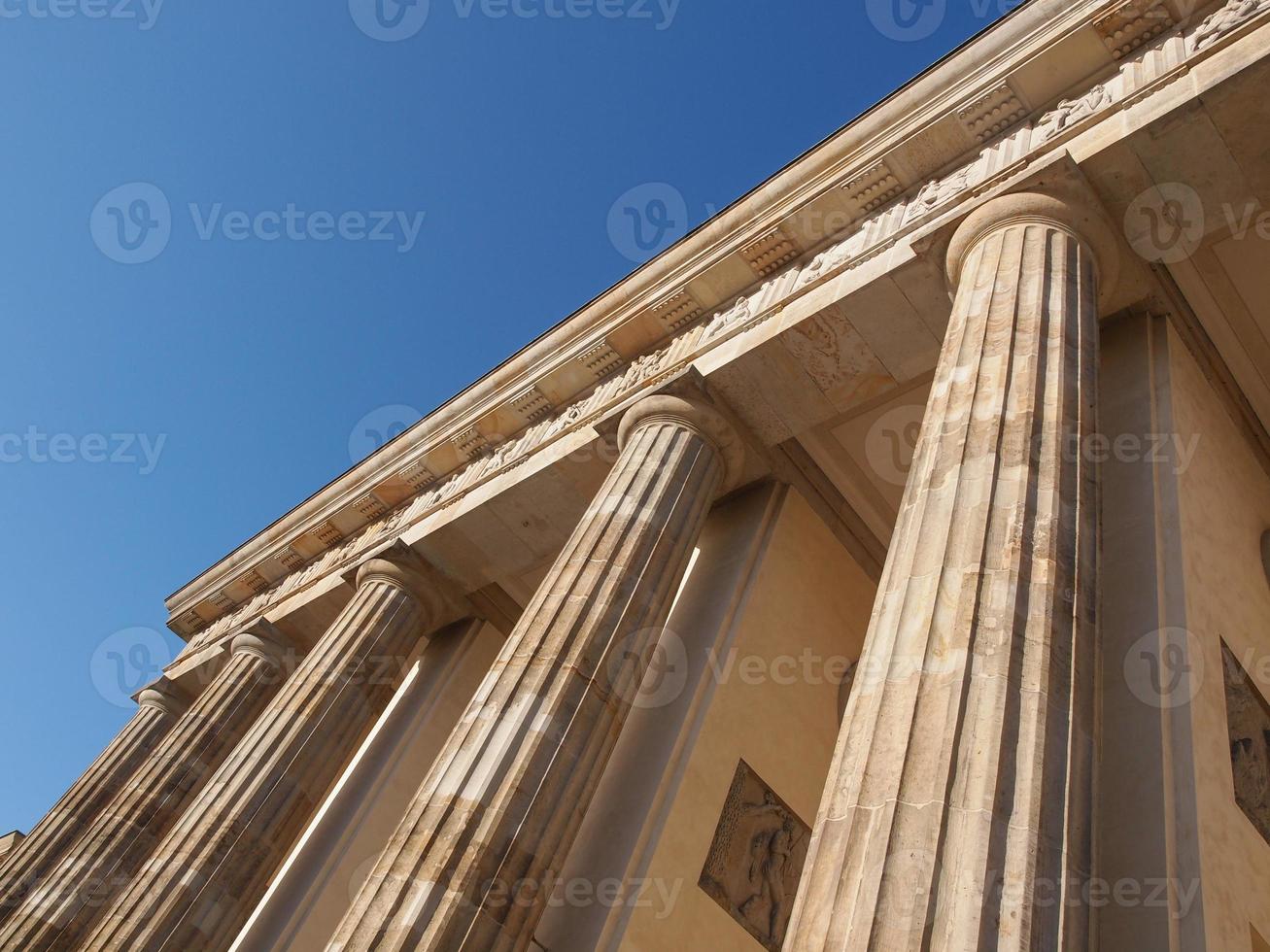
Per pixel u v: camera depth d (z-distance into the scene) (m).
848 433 22.25
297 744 24.72
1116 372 16.42
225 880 22.80
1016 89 18.31
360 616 27.09
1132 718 11.81
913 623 10.99
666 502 19.72
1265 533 17.64
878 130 20.47
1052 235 15.51
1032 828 8.68
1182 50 16.14
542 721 16.48
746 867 18.55
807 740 21.12
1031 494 11.69
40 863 30.75
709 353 21.78
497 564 27.69
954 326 14.88
